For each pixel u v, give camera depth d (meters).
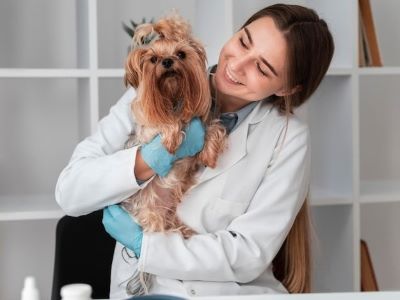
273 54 1.49
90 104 2.04
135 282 1.54
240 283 1.55
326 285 2.38
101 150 1.60
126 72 1.42
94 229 1.74
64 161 2.46
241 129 1.58
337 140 2.26
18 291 2.48
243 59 1.49
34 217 2.03
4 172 2.41
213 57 2.15
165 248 1.46
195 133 1.46
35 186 2.44
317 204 2.14
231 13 2.04
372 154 2.68
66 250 1.71
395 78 2.67
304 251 1.70
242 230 1.53
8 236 2.46
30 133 2.42
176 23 1.39
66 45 2.40
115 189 1.48
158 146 1.45
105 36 2.41
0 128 2.40
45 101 2.42
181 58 1.37
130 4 2.42
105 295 1.74
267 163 1.58
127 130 1.61
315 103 2.43
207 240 1.48
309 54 1.54
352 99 2.15
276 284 1.63
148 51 1.37
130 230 1.49
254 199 1.57
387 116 2.68
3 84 2.38
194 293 1.49
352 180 2.17
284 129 1.60
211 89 1.58
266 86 1.52
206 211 1.54
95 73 2.03
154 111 1.40
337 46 2.24
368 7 2.24
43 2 2.38
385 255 2.72
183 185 1.53
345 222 2.23
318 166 2.43
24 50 2.38
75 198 1.53
